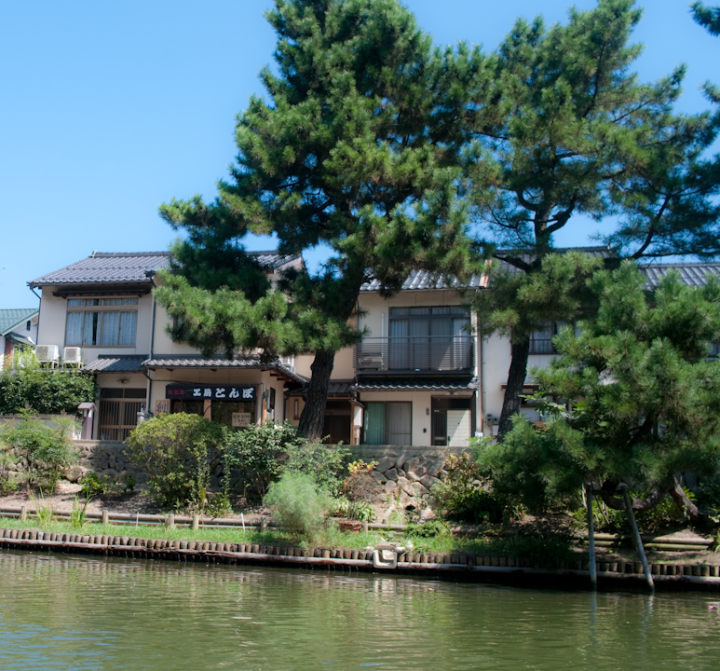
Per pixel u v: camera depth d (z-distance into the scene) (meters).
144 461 15.50
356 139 14.49
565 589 11.21
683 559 11.80
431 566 11.94
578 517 13.17
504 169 15.14
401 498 15.26
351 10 16.14
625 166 14.22
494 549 12.34
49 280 22.45
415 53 15.79
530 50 16.03
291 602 9.59
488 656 7.12
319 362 16.41
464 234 14.27
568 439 10.38
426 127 16.08
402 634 7.95
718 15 14.87
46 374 21.11
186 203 16.69
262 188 16.02
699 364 10.25
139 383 21.75
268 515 14.61
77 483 17.22
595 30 14.92
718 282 10.79
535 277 14.04
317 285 15.32
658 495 11.99
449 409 21.50
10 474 16.45
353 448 16.00
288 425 15.74
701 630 8.40
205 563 12.77
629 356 10.07
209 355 14.99
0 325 29.19
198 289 14.53
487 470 12.19
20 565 12.08
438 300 21.67
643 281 11.67
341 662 6.77
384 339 21.69
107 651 6.92
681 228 14.38
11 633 7.51
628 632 8.25
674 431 10.73
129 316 22.28
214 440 15.37
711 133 14.66
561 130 14.16
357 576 11.86
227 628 7.99
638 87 15.47
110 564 12.41
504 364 21.19
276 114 15.28
